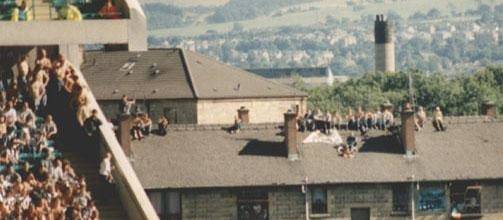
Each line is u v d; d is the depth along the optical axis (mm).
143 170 182250
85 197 93625
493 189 187875
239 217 183625
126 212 96875
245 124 191000
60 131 103750
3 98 102500
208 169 183750
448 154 189125
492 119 195000
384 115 191125
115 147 100312
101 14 105562
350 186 184875
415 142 189125
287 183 183625
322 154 186625
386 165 186250
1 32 103000
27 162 97688
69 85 103375
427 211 186625
